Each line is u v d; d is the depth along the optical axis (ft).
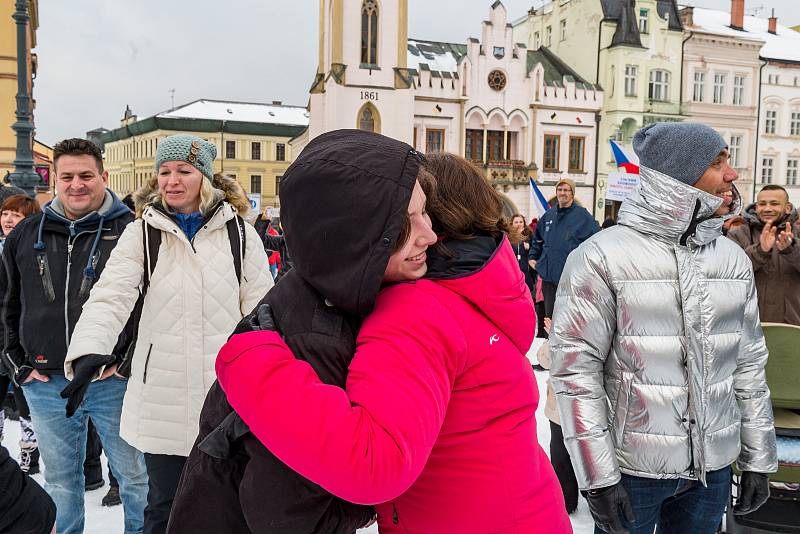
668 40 118.32
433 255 4.66
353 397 3.89
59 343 10.38
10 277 10.71
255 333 4.05
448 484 4.44
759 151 125.90
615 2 117.39
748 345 8.07
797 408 10.18
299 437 3.67
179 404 9.34
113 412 10.45
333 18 106.73
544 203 43.16
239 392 3.88
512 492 4.51
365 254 3.99
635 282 7.41
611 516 7.25
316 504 4.02
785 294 15.35
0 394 11.22
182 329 9.43
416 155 4.27
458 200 4.83
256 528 4.07
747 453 8.08
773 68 124.98
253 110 182.80
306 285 4.30
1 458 5.34
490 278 4.46
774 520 9.89
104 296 8.95
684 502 7.90
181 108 177.88
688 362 7.35
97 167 10.89
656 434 7.40
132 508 10.68
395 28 109.09
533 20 139.54
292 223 4.11
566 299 7.70
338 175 3.98
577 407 7.41
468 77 111.34
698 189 7.25
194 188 9.75
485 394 4.44
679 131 7.38
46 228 10.71
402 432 3.77
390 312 4.14
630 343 7.44
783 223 16.20
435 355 4.06
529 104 113.70
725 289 7.59
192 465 4.54
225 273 9.77
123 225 11.11
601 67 117.39
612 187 35.47
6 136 91.04
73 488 10.59
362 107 108.88
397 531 4.62
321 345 4.09
